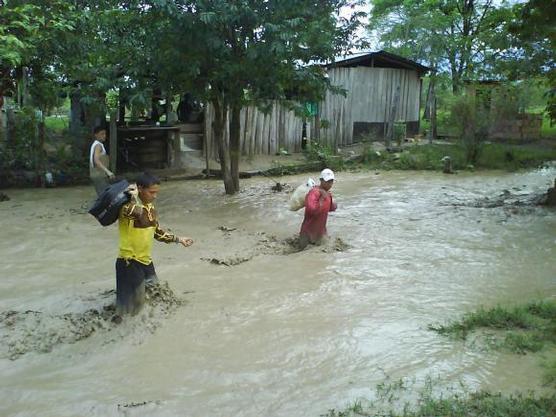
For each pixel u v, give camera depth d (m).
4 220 10.78
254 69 11.69
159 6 10.64
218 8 10.90
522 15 10.58
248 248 8.91
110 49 13.31
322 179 8.84
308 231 8.87
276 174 17.25
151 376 4.71
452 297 6.59
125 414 4.10
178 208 12.23
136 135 16.95
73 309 6.16
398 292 6.77
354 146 21.69
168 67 11.91
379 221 10.73
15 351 5.20
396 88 22.98
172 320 5.89
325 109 20.88
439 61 27.72
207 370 4.79
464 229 10.04
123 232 5.91
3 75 13.52
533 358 4.88
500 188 14.56
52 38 12.77
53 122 23.42
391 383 4.49
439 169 17.98
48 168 14.80
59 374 4.79
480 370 4.70
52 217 11.08
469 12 27.59
